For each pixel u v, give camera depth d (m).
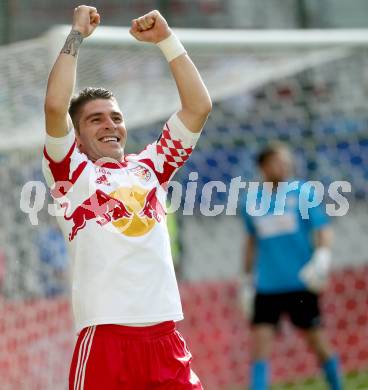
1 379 24.89
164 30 12.85
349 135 30.17
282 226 24.05
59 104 11.73
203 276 31.95
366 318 31.69
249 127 30.80
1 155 25.56
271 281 24.02
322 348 24.28
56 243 25.73
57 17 39.84
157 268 12.03
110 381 11.68
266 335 23.88
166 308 11.93
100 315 11.70
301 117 30.33
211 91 26.80
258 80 27.48
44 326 25.00
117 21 41.19
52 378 24.61
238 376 30.27
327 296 31.52
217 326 30.41
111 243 11.91
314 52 26.03
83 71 23.39
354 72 29.58
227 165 31.20
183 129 12.71
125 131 12.81
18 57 22.77
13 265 25.62
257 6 41.38
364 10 40.09
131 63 23.98
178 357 12.05
